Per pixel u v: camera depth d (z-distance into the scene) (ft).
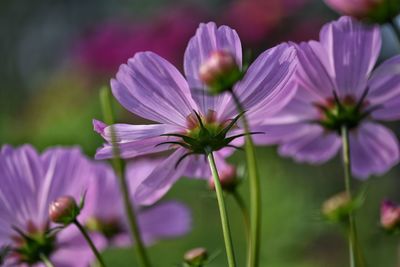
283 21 6.44
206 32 1.78
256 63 1.78
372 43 1.90
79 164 2.00
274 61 1.77
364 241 4.88
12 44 11.37
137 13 9.75
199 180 5.34
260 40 6.45
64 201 1.81
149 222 2.39
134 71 1.80
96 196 2.21
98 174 2.20
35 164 1.98
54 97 6.21
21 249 1.96
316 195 6.01
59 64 11.27
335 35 1.90
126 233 2.24
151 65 1.80
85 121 5.72
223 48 1.78
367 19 1.89
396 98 1.92
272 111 1.81
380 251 4.77
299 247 5.08
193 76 1.79
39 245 1.97
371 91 1.92
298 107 1.95
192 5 6.57
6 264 1.95
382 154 2.05
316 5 6.99
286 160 5.85
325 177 6.24
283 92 1.79
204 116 1.79
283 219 5.10
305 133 1.98
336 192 6.27
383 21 1.89
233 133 1.82
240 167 1.94
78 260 2.03
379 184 6.43
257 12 6.45
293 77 1.85
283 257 5.05
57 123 5.75
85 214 2.19
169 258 4.88
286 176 5.67
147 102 1.79
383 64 1.91
